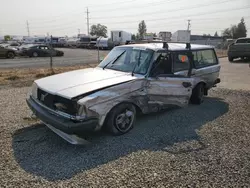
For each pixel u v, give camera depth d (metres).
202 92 6.43
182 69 5.46
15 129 4.46
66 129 3.51
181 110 5.80
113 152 3.66
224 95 7.58
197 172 3.17
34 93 4.43
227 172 3.19
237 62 18.30
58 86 4.00
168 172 3.15
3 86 8.44
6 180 2.92
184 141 4.10
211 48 6.83
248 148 3.89
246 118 5.34
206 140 4.16
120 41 44.09
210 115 5.50
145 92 4.44
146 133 4.39
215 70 6.79
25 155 3.53
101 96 3.77
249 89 8.59
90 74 4.60
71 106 3.60
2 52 23.53
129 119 4.36
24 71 12.73
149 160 3.44
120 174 3.09
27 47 26.38
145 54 4.83
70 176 3.03
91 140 4.04
